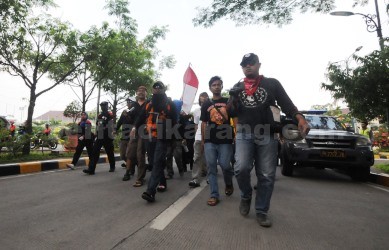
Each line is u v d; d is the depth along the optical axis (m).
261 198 3.24
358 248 2.66
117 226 2.99
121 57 12.69
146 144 4.59
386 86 7.23
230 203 4.12
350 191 5.45
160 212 3.53
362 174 6.71
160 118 4.19
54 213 3.43
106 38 10.94
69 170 7.66
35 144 10.62
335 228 3.20
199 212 3.61
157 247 2.49
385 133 19.12
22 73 9.49
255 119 3.18
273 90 3.23
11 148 8.91
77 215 3.36
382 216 3.75
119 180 5.93
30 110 9.74
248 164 3.23
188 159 7.68
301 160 6.47
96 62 11.38
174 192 4.84
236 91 3.21
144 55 14.74
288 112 3.19
